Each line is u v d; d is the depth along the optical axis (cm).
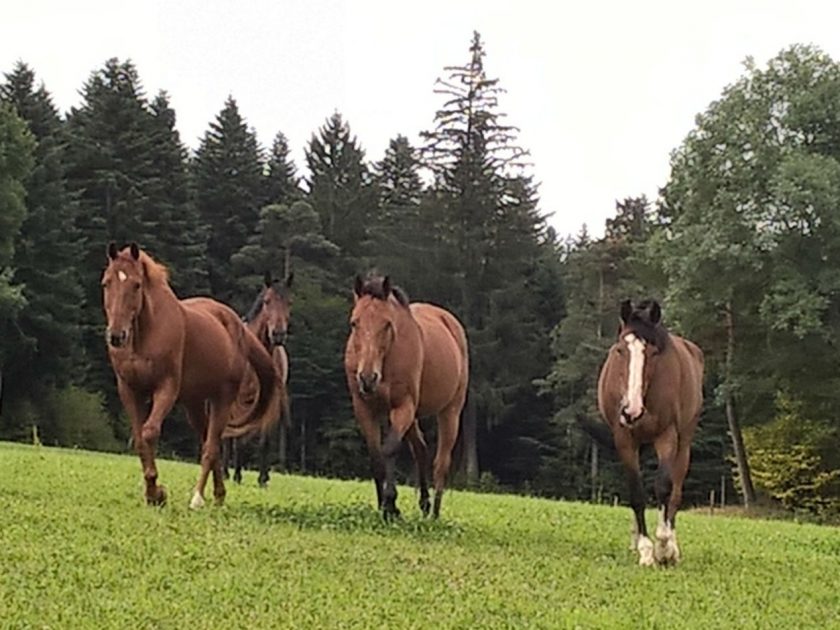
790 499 4466
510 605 877
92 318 5522
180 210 5912
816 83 4303
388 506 1330
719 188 4312
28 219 5244
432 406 1470
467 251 5506
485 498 2366
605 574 1091
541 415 5722
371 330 1309
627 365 1195
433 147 5588
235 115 6769
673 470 1234
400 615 806
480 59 5569
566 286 6072
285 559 984
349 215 7050
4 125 5134
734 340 4425
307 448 5662
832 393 4222
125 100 5834
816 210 4022
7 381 5141
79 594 791
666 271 4478
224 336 1415
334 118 7756
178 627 726
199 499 1384
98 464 2156
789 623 932
